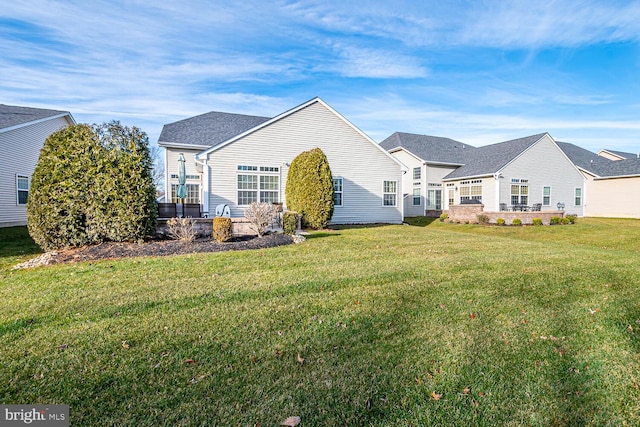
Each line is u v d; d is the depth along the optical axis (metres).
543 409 2.39
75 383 2.52
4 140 13.77
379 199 16.81
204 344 3.13
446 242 9.70
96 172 7.48
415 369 2.82
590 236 13.59
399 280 5.35
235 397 2.40
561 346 3.31
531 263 6.75
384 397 2.46
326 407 2.33
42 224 7.12
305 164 13.02
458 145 29.09
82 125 7.62
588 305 4.46
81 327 3.44
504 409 2.38
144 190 7.90
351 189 16.22
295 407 2.32
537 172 22.23
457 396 2.50
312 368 2.79
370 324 3.66
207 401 2.35
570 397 2.54
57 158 7.26
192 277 5.28
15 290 4.56
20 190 14.73
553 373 2.84
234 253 7.14
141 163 7.96
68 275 5.32
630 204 22.58
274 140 14.62
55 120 17.31
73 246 7.44
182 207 12.27
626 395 2.57
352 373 2.73
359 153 16.36
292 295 4.52
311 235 10.92
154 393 2.43
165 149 16.66
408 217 23.95
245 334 3.34
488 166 22.08
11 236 10.41
